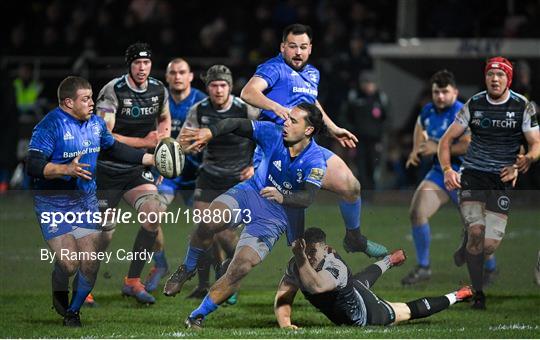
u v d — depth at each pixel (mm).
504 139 33188
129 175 32969
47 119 29438
